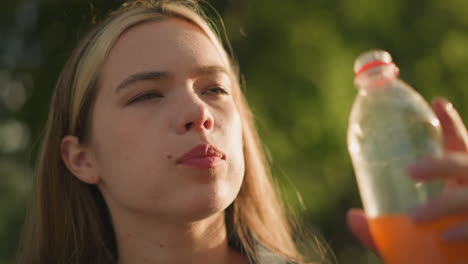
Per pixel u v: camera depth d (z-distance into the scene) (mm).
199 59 1766
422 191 1110
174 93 1702
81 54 2037
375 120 1219
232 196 1649
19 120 4008
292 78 3742
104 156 1813
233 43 3746
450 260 1050
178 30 1838
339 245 4887
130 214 1812
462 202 1010
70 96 2033
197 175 1571
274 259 2018
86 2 3641
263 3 3750
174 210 1579
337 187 4133
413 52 3990
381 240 1187
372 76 1247
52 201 2141
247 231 2094
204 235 1781
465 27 4051
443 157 1025
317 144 3799
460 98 3996
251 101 3682
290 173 3746
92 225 2121
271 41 3799
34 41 4090
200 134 1601
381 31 3943
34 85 3906
